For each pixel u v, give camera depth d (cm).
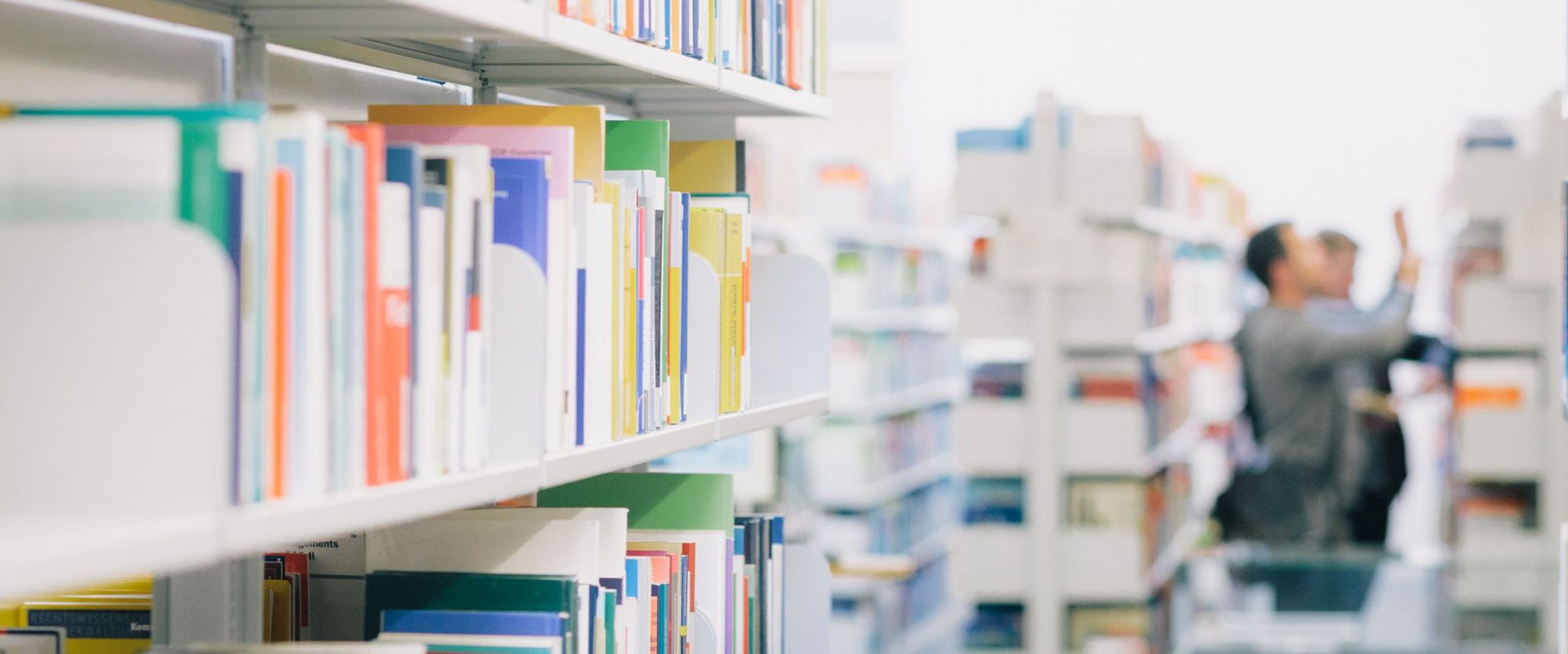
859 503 685
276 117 104
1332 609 427
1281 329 566
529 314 135
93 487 89
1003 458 530
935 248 866
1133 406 527
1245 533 574
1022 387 532
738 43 207
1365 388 602
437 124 153
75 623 144
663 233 176
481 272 130
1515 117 639
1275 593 430
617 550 159
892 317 742
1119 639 532
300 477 104
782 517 227
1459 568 425
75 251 89
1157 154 572
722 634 194
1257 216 836
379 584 148
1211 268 736
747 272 213
